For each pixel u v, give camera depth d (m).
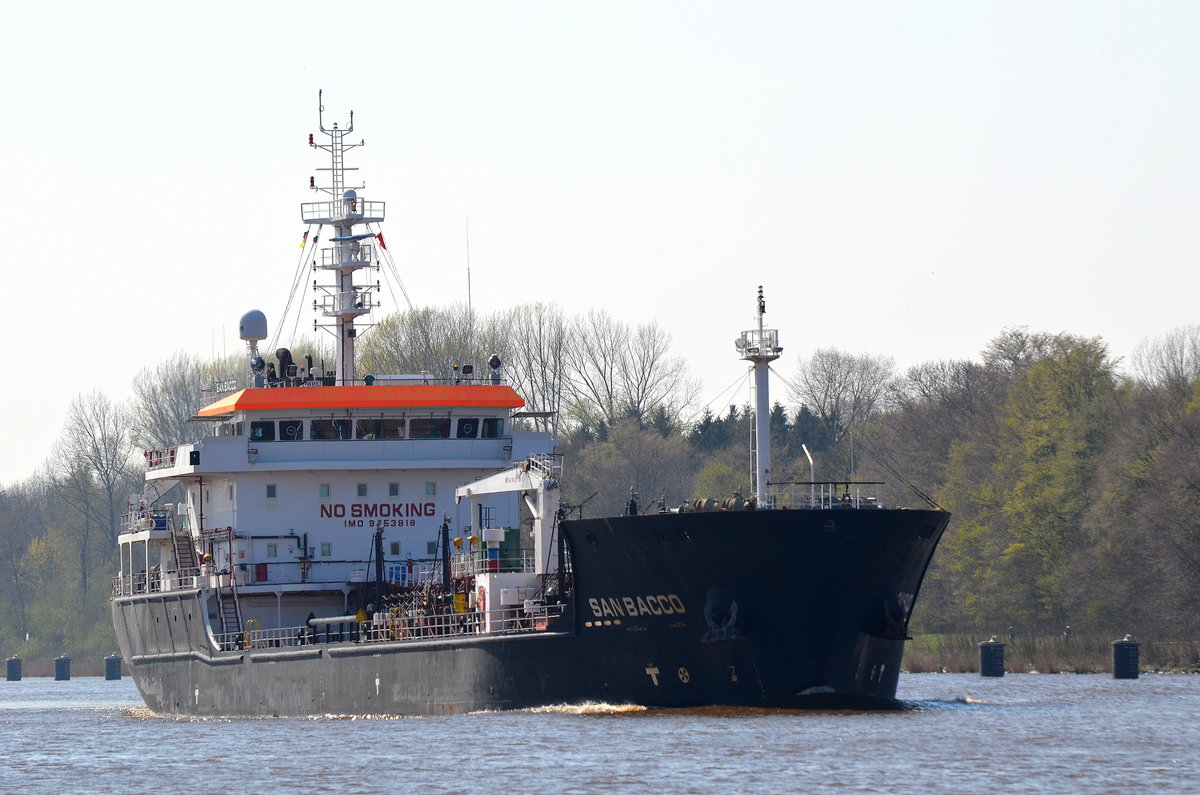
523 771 163.00
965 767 162.75
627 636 198.75
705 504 198.50
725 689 196.50
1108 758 169.38
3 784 175.62
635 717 197.50
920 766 163.12
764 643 193.00
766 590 191.00
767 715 196.75
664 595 194.88
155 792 163.25
